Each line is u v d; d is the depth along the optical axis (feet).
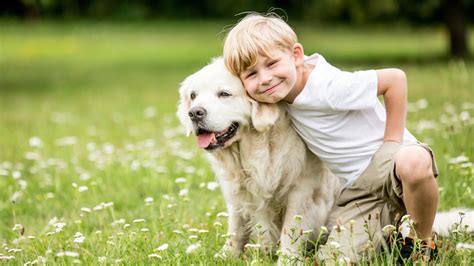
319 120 12.10
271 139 12.53
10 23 108.88
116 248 12.26
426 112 25.03
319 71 11.99
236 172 12.92
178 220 14.08
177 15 124.36
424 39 87.51
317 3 82.94
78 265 12.26
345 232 11.93
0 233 15.48
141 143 24.39
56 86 51.06
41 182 19.62
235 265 11.78
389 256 10.59
